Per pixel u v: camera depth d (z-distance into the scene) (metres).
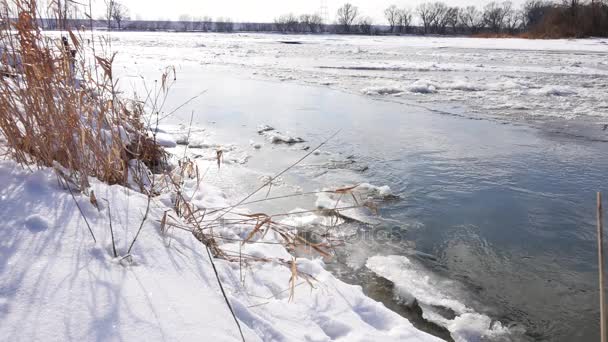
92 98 2.83
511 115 8.76
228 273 2.26
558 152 6.29
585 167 5.66
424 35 70.38
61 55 2.61
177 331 1.54
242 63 19.19
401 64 18.75
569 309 2.92
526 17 69.88
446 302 2.92
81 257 1.81
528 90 11.51
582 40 41.38
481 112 9.03
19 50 2.45
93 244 1.92
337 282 2.57
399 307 2.86
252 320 1.84
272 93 11.18
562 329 2.73
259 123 7.88
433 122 8.12
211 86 12.07
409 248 3.63
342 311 2.26
